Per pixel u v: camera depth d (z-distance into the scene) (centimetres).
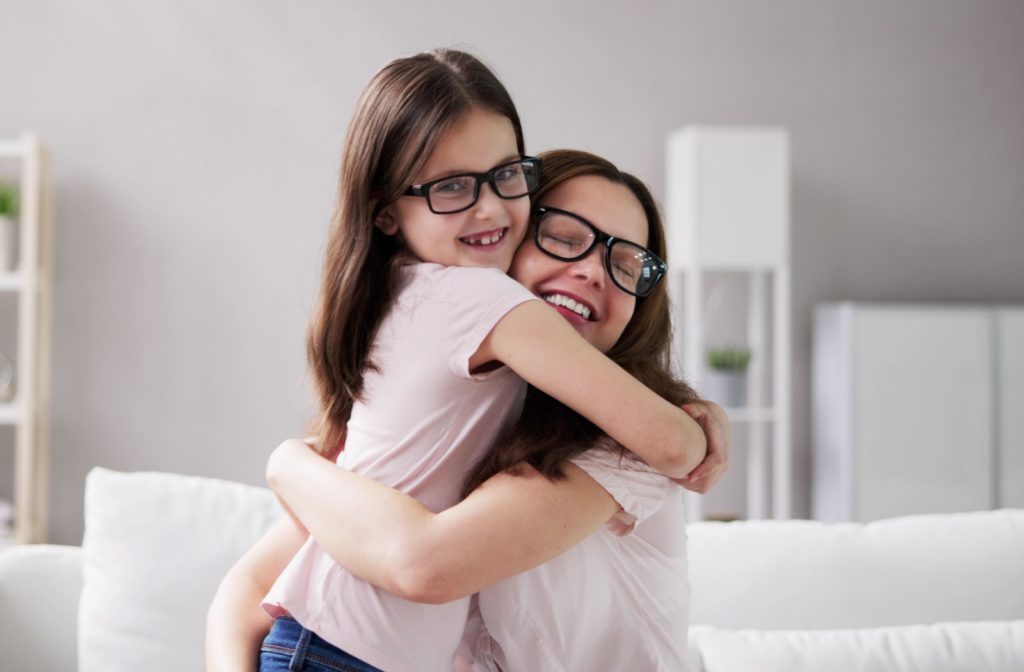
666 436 135
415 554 135
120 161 509
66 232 507
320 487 148
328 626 144
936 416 496
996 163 555
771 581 209
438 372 145
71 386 508
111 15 508
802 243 547
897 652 190
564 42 529
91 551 210
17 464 502
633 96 533
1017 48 554
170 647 201
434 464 147
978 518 220
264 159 516
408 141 148
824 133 545
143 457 512
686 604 161
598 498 141
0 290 504
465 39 525
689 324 486
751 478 543
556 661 148
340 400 161
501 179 152
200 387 514
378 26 520
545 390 138
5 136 506
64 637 217
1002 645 192
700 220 484
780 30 540
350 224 153
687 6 534
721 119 538
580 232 158
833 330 512
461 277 146
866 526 220
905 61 548
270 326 517
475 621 155
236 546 208
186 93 512
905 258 553
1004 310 498
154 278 512
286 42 515
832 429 513
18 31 505
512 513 135
